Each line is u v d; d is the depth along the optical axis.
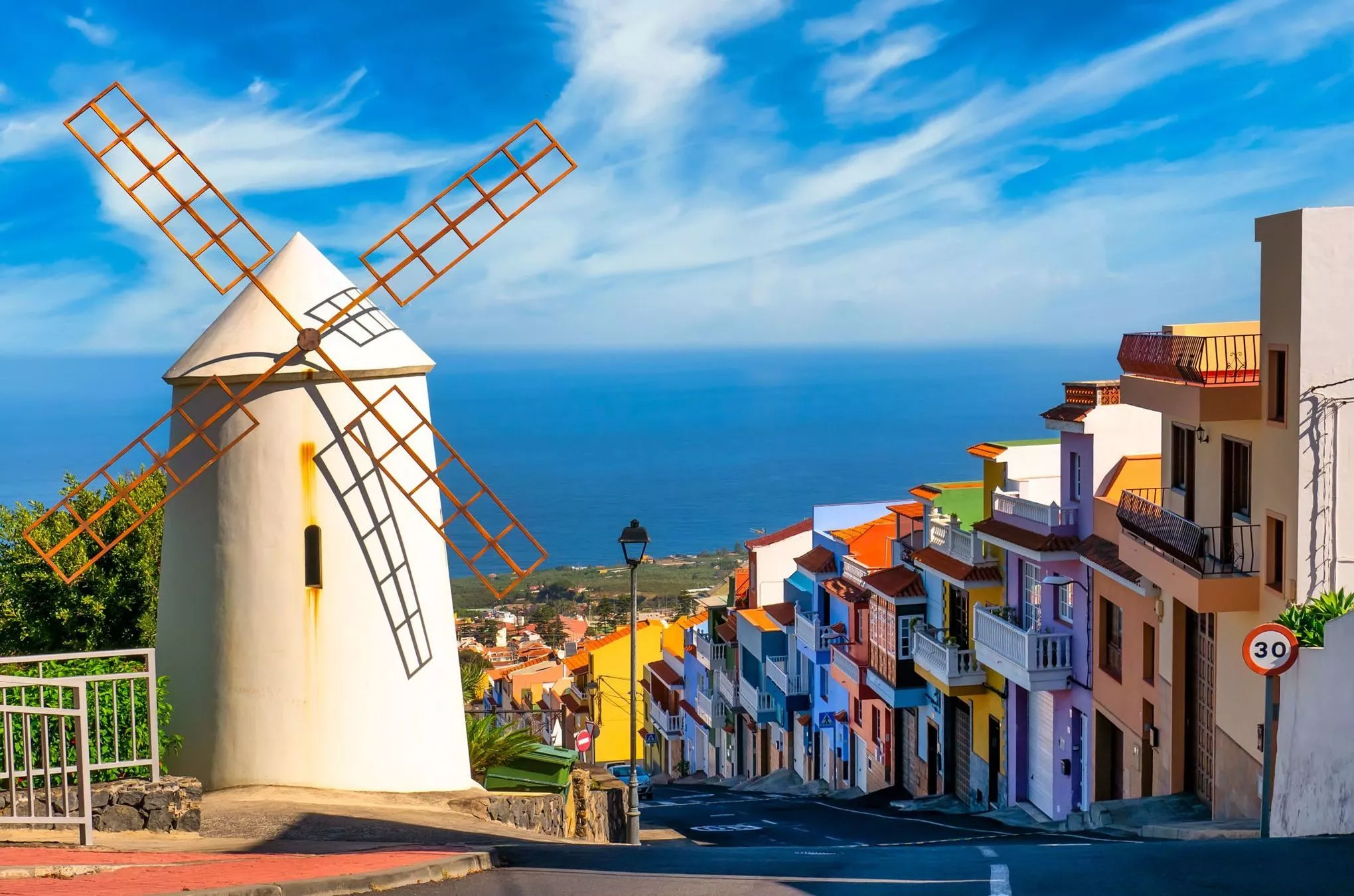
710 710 55.91
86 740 10.50
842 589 40.34
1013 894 9.04
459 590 177.88
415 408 18.67
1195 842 12.30
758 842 26.25
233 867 9.36
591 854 11.72
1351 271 17.48
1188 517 21.92
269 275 18.09
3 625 21.66
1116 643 25.66
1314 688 13.52
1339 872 9.78
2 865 8.60
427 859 9.84
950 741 34.16
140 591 22.45
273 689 17.39
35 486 159.75
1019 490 31.09
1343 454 17.55
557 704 73.25
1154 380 21.19
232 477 17.50
